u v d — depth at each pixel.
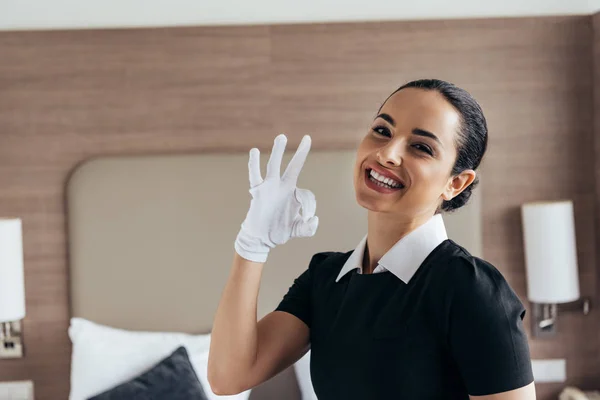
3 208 2.97
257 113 2.99
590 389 3.14
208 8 2.98
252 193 1.15
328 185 2.96
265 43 2.98
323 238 2.96
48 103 2.95
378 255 1.19
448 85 1.14
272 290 2.95
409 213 1.12
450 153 1.11
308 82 3.00
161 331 2.95
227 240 2.95
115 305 2.95
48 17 2.95
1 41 2.92
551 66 3.04
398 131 1.11
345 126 3.01
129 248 2.94
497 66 3.03
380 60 3.00
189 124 2.98
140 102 2.97
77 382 2.71
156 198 2.94
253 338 1.16
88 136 2.96
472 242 3.00
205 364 2.72
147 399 2.55
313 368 1.20
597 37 3.00
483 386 1.01
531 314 3.09
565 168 3.07
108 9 2.96
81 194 2.93
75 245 2.94
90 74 2.95
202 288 2.95
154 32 2.96
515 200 3.07
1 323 2.94
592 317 3.13
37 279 2.98
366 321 1.11
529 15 3.05
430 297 1.06
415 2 3.03
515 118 3.05
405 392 1.06
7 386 2.99
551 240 2.87
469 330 1.02
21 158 2.96
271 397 2.84
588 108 3.07
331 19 3.02
